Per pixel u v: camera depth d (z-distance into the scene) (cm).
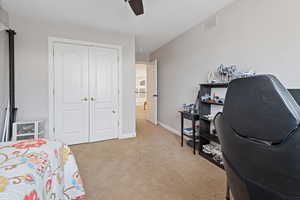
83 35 301
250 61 196
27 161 88
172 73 390
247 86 49
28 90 265
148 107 549
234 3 216
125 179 183
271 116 41
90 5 222
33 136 252
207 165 216
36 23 267
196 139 277
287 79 160
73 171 147
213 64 256
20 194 62
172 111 395
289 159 37
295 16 153
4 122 241
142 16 257
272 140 41
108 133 332
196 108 273
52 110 283
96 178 185
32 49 266
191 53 312
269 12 175
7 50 248
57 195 108
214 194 155
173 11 242
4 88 243
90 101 314
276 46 169
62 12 240
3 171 76
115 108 335
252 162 47
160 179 182
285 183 39
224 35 233
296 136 36
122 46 335
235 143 54
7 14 232
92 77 313
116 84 334
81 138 309
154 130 412
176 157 242
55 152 116
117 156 247
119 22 278
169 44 400
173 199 148
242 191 55
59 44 285
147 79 551
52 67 280
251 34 194
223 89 236
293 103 39
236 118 54
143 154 254
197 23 286
